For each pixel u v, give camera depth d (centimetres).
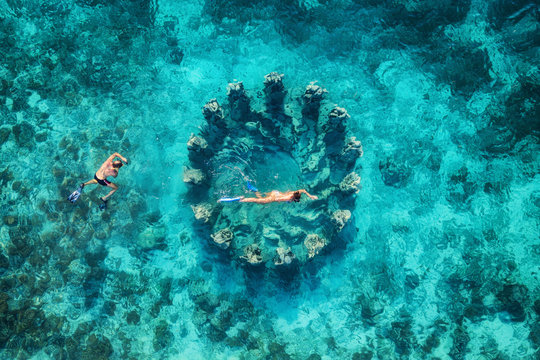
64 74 1311
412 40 1283
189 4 1357
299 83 1262
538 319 1077
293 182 1162
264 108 1180
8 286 1153
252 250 1075
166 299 1140
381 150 1202
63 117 1277
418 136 1212
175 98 1285
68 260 1173
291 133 1161
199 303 1127
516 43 1238
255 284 1123
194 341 1111
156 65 1321
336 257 1131
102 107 1288
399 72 1260
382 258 1136
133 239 1179
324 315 1108
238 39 1323
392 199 1171
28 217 1199
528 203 1152
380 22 1305
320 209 1122
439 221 1158
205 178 1150
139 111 1282
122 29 1351
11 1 1340
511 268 1117
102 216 1196
